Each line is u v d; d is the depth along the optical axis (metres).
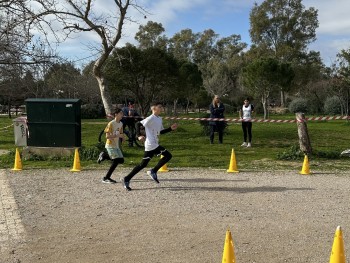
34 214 6.87
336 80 39.94
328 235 5.70
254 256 4.96
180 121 34.06
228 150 15.11
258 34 65.31
